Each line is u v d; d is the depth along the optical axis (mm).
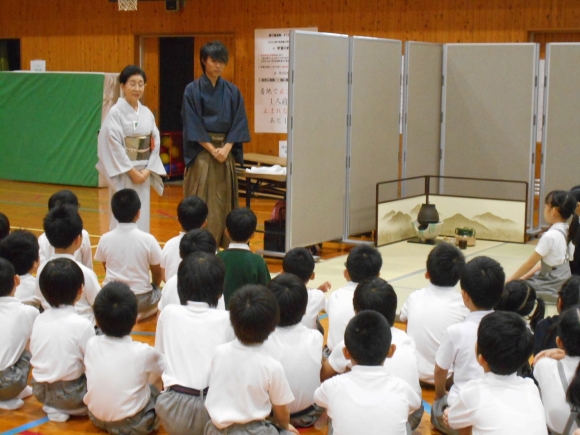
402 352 3084
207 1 10922
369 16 9859
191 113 5805
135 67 5586
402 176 7477
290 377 3178
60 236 3965
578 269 4629
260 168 6941
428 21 9500
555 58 7262
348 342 2688
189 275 3158
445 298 3619
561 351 2869
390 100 7238
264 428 2807
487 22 9172
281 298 3166
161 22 11289
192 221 4562
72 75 10688
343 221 6914
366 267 3656
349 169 6859
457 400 2590
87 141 10727
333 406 2674
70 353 3326
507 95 7504
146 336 4520
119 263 4672
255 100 10750
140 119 5633
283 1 10383
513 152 7559
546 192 7465
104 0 11633
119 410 3131
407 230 7230
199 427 3020
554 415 2727
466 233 6969
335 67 6547
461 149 7797
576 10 8680
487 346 2518
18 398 3555
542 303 3521
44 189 10547
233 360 2811
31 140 11086
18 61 12656
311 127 6367
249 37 10695
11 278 3492
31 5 12203
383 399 2623
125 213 4652
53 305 3383
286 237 6320
